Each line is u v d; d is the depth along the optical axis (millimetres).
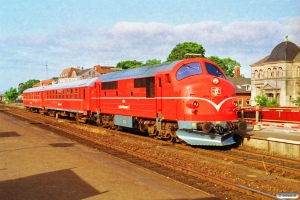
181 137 16422
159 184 9352
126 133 22609
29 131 23359
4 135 20766
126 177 10086
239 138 17703
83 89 28938
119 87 22484
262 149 16234
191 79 16156
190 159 13719
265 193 8516
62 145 16656
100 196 8086
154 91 18234
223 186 9688
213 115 15875
